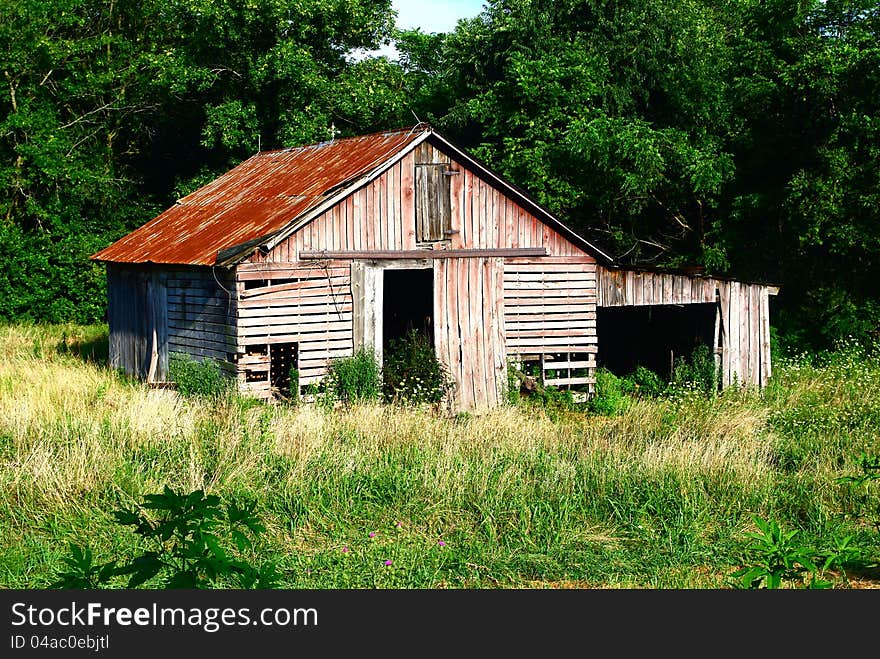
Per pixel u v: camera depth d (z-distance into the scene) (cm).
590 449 1352
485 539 998
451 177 1948
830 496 1162
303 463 1177
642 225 3162
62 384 1809
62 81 3566
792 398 1867
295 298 1792
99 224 3578
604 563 933
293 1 3309
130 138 3981
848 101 2572
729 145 2928
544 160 2870
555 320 2045
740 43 2862
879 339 2662
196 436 1311
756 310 2170
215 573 494
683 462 1251
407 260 1903
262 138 3494
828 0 2727
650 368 2430
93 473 1123
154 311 2088
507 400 1941
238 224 1944
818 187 2528
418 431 1421
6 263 3228
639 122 2833
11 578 852
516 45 3075
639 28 2997
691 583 883
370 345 1872
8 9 3384
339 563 910
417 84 4106
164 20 3800
